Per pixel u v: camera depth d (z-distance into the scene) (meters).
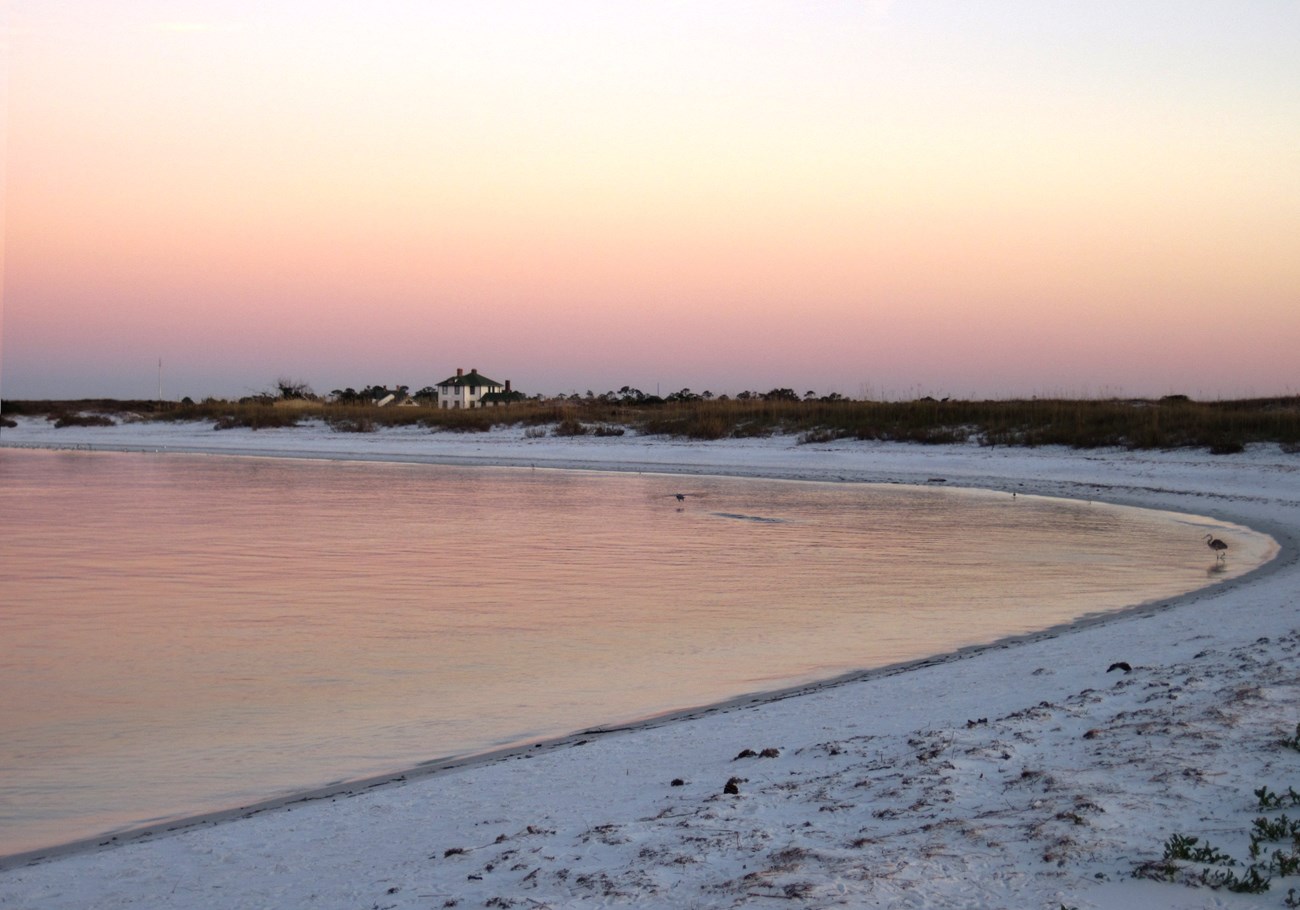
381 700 11.57
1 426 83.88
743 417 60.78
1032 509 32.88
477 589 19.09
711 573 20.89
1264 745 7.28
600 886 5.47
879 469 45.75
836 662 12.98
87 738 10.20
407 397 118.31
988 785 6.88
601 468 50.41
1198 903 4.88
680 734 9.30
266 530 28.36
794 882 5.29
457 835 6.75
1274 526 27.09
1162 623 13.54
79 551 24.33
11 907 5.94
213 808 8.16
